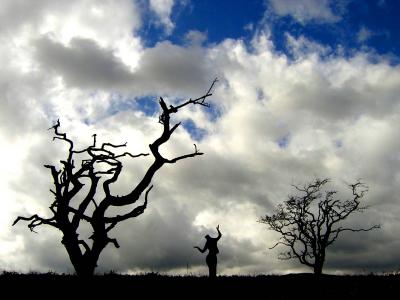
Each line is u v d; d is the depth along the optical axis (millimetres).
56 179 24094
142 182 23719
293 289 24391
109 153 25500
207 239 24016
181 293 22422
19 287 21797
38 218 23734
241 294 22891
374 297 21719
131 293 21812
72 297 20281
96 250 22672
